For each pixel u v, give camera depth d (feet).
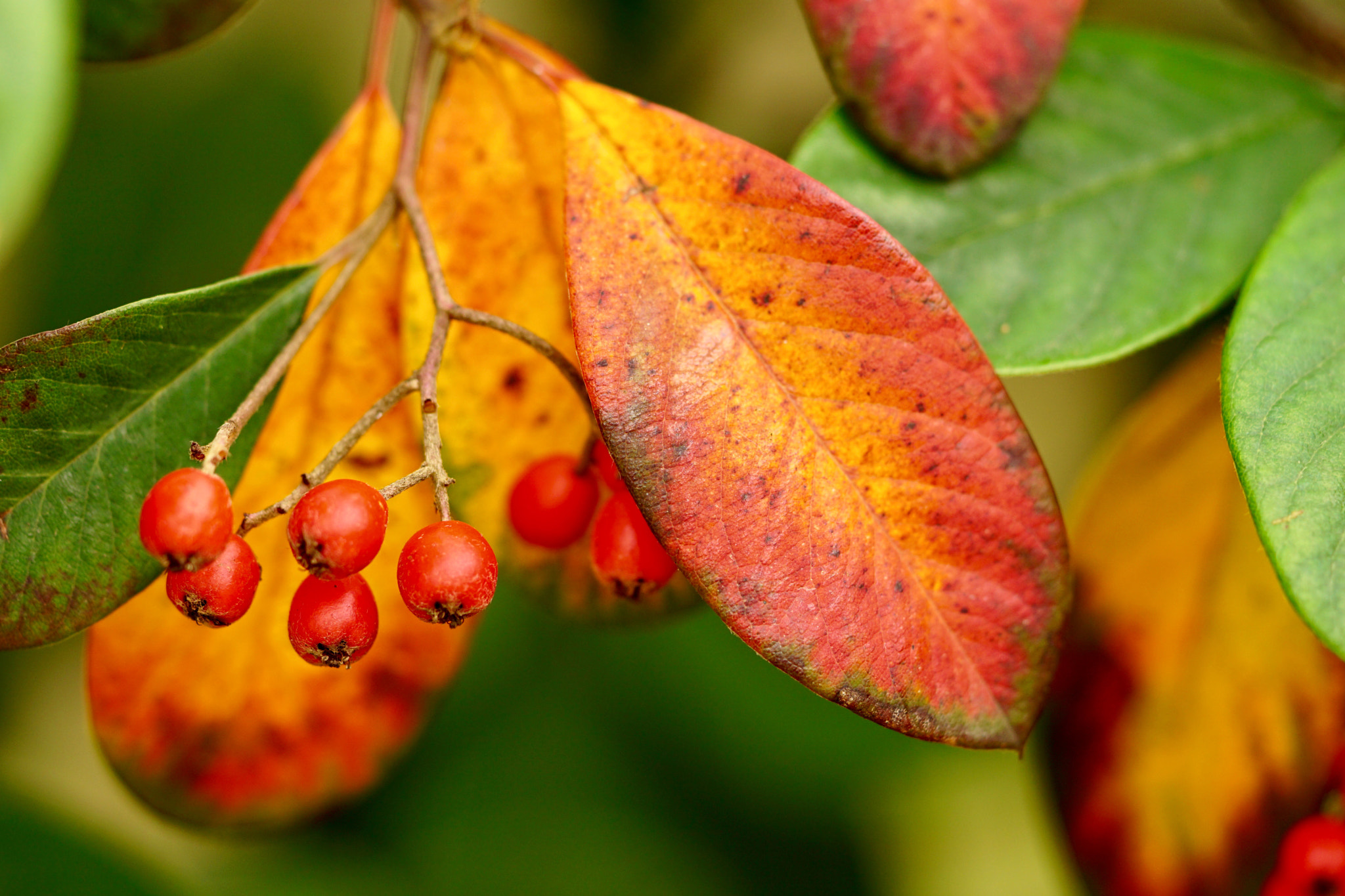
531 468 1.00
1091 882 1.09
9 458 0.94
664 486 0.93
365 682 1.05
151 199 1.30
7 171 0.88
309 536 0.92
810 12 1.00
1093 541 1.10
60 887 1.14
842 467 0.94
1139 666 1.09
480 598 0.93
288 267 0.96
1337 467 0.95
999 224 1.02
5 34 0.89
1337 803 1.05
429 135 1.00
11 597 0.95
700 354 0.94
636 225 0.95
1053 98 1.05
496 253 1.00
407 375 1.01
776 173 0.95
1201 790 1.08
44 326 1.27
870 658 0.94
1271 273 0.97
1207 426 1.09
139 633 1.02
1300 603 0.93
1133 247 1.03
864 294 0.95
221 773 1.05
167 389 0.95
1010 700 0.95
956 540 0.95
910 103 1.01
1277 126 1.05
